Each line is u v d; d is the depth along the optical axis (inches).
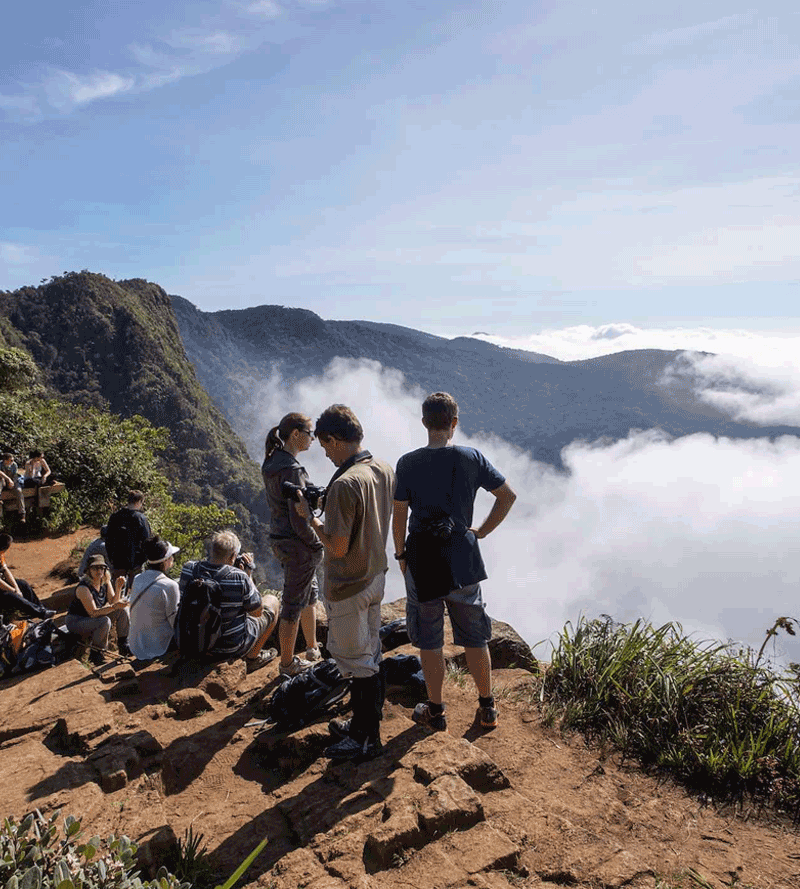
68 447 590.6
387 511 134.0
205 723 152.1
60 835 96.2
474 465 134.3
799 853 104.5
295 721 142.9
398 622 186.7
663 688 139.6
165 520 660.1
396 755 127.3
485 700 139.1
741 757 122.9
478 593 136.9
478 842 98.3
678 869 98.7
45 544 493.4
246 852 105.4
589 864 96.3
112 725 142.6
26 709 154.8
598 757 130.9
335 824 104.6
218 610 171.2
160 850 101.2
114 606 212.7
